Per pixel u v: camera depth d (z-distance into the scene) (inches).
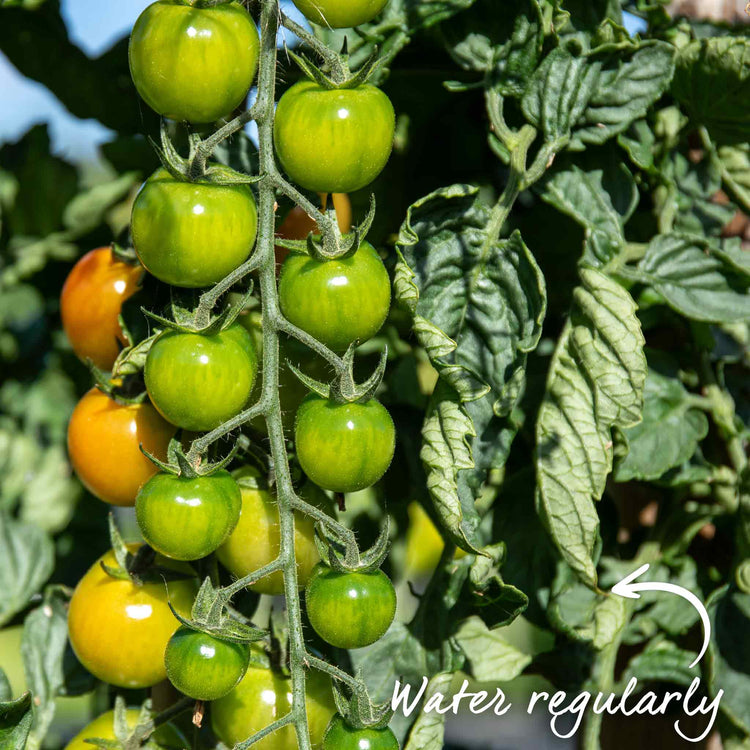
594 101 21.5
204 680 18.6
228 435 20.4
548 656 23.0
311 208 18.9
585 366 21.1
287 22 18.8
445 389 20.5
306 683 20.6
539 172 21.2
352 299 19.0
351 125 18.8
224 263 19.1
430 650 21.8
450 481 20.2
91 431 21.1
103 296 22.1
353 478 18.9
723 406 22.9
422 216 21.0
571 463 21.0
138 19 19.1
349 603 18.8
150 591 20.9
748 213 23.0
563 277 23.4
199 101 19.0
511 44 21.4
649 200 23.0
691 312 21.7
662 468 22.1
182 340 18.8
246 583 18.6
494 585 20.9
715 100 22.1
